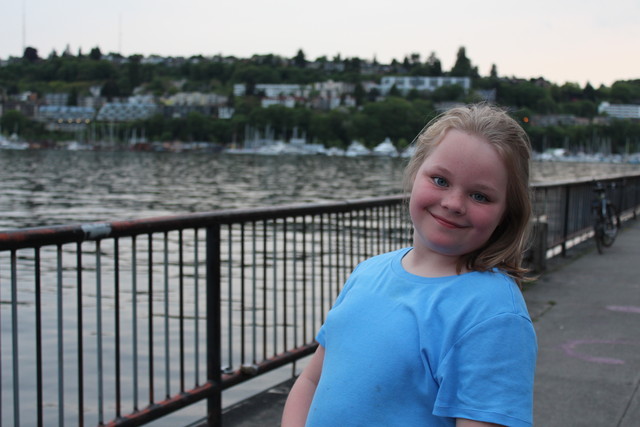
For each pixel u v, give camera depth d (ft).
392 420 4.24
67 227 9.70
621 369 15.58
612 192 44.65
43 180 294.66
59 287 9.87
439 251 4.49
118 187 258.98
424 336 4.26
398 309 4.44
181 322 11.94
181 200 202.49
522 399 4.02
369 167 480.64
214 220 12.34
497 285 4.33
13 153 641.40
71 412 23.47
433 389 4.21
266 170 421.18
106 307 44.19
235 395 20.67
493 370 4.05
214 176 348.59
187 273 60.75
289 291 39.09
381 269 4.82
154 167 437.17
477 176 4.38
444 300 4.33
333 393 4.41
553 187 30.99
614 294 23.76
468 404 4.03
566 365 15.88
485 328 4.13
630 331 18.89
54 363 30.07
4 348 33.83
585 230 37.32
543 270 28.37
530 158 4.63
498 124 4.50
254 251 13.53
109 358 30.35
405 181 4.93
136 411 11.21
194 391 12.11
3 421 22.48
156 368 27.99
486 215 4.38
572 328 19.21
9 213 157.99
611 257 32.94
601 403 13.48
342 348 4.53
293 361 14.62
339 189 259.19
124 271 62.08
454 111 4.67
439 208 4.45
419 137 4.77
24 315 42.09
